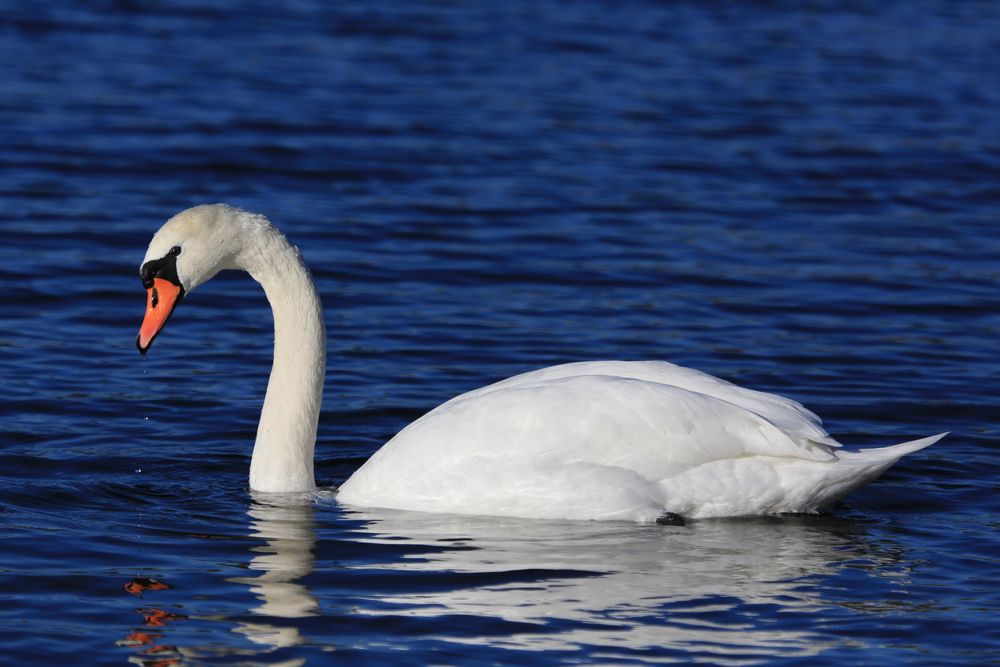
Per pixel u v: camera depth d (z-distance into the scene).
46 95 28.73
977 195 24.89
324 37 35.94
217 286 19.28
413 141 26.83
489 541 11.08
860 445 14.02
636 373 12.26
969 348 17.19
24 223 21.03
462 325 17.66
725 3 43.59
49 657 8.95
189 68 31.89
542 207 23.12
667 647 9.13
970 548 11.14
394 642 9.20
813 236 22.14
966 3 45.62
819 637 9.33
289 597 9.91
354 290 18.94
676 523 11.59
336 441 14.09
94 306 17.95
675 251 21.08
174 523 11.50
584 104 30.38
